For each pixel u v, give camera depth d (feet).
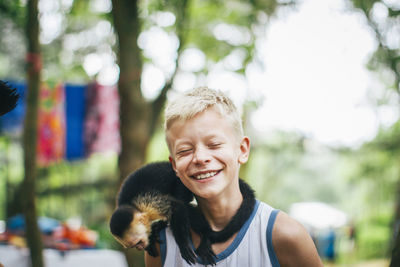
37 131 14.15
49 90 20.01
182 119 5.69
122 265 16.63
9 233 17.12
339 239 49.42
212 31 22.27
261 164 77.92
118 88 13.67
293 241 5.58
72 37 26.03
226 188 5.82
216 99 5.83
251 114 27.68
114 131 20.53
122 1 13.34
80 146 20.24
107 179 43.86
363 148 49.37
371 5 22.41
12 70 29.68
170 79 17.34
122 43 13.44
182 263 6.28
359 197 72.18
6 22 25.36
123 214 8.14
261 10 19.88
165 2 18.13
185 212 6.34
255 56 20.40
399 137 44.83
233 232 5.79
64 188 40.98
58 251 15.66
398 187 37.99
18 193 38.01
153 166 8.68
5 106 5.15
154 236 6.86
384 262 43.93
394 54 25.43
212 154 5.64
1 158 38.19
